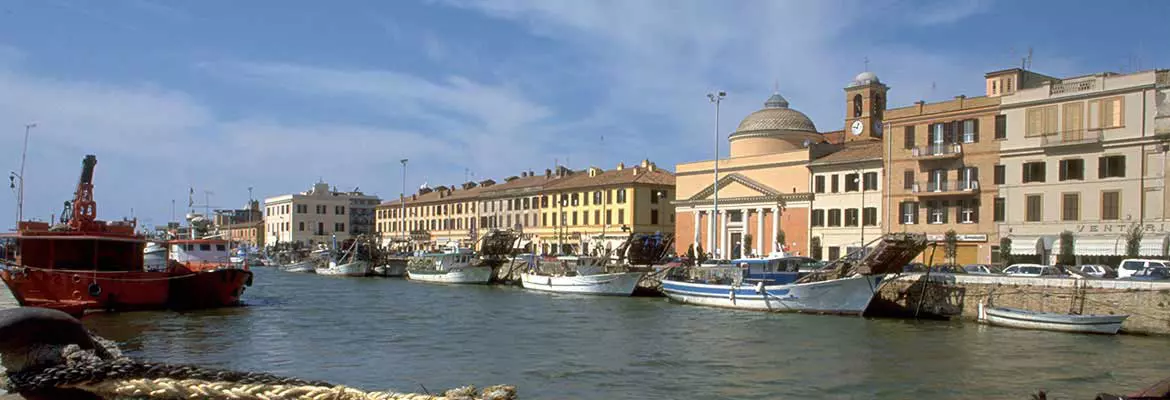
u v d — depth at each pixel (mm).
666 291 58094
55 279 41906
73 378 8359
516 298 61406
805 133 87875
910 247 45250
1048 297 40844
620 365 27703
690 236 90688
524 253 94375
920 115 69438
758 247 82562
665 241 77250
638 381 24797
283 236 172125
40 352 8422
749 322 42875
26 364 8375
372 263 101625
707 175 89250
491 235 86688
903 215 70250
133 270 45875
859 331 38688
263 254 154750
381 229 152250
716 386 24062
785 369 27156
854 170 74625
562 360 28734
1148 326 36719
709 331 38469
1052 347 32781
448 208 132250
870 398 22469
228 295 48531
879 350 31844
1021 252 61562
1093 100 59375
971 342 34406
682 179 92312
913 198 69438
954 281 44625
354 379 24656
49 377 8289
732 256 84750
